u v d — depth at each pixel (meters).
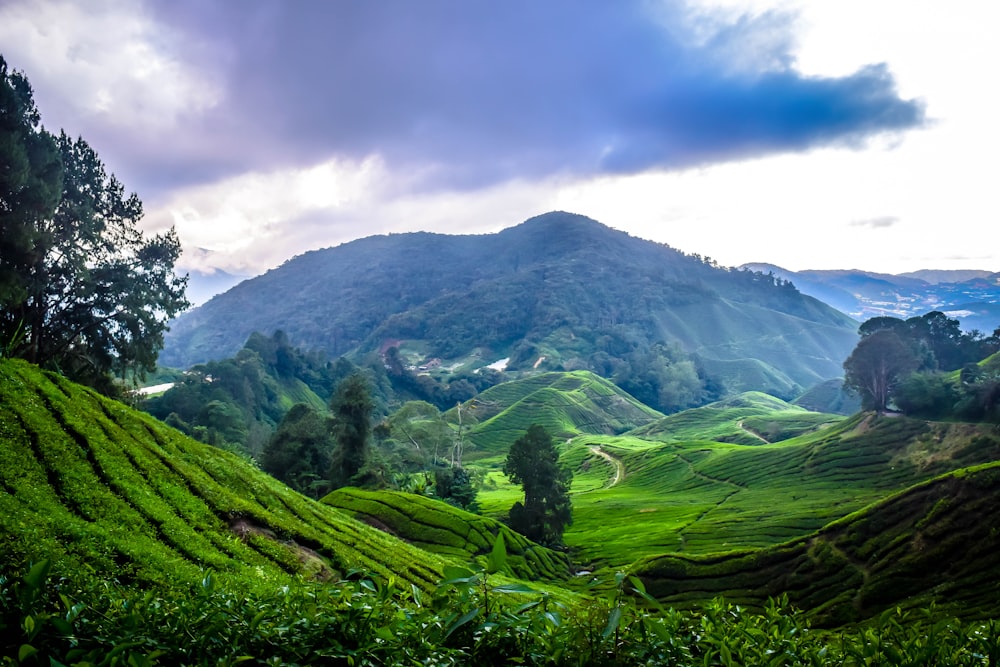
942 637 8.63
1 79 47.25
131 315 63.09
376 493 79.25
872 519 55.00
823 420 190.00
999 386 103.12
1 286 47.06
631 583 8.16
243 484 33.34
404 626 7.91
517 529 90.56
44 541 16.78
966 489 51.91
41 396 27.70
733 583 55.69
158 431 32.47
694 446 165.00
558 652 7.50
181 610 8.70
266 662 7.59
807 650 8.35
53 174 51.66
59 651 8.30
